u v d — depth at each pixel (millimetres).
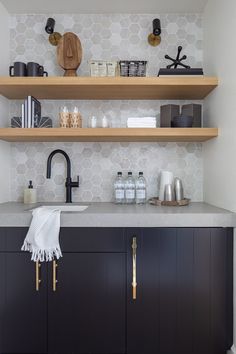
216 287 1634
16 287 1636
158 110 2254
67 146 2260
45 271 1630
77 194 2264
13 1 2088
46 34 2250
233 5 1633
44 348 1640
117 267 1630
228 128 1726
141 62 1999
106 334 1635
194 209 1804
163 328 1631
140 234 1628
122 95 2131
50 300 1632
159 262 1627
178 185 2080
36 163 2271
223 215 1623
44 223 1583
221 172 1856
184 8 2188
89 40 2250
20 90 2012
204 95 2143
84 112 2250
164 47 2244
